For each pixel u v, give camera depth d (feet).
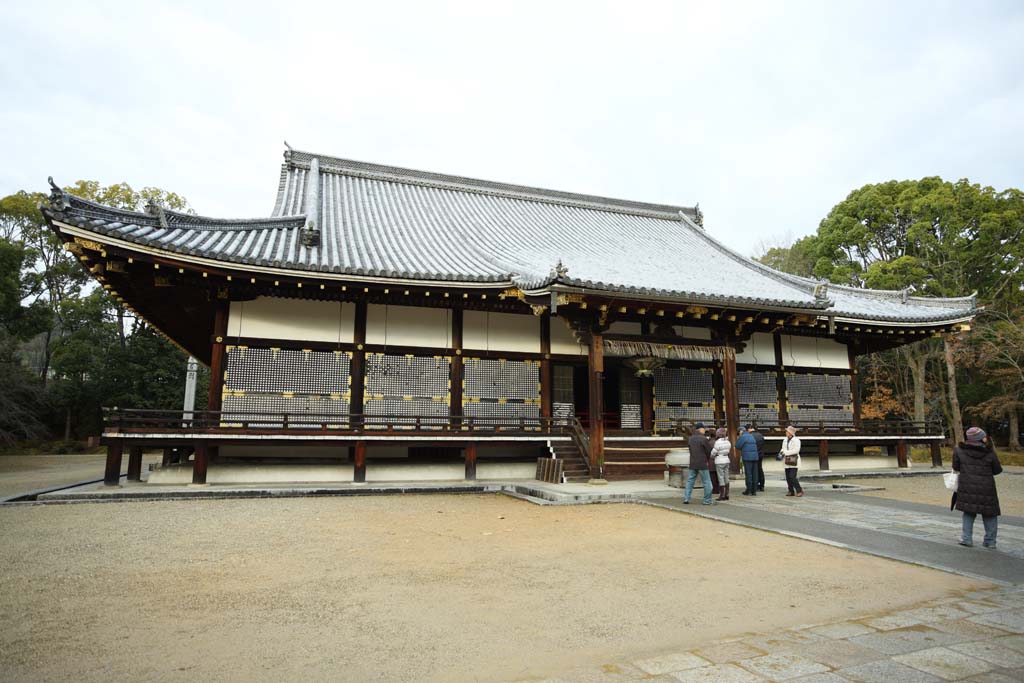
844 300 75.92
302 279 47.85
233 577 22.41
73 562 24.30
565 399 58.39
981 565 24.32
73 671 14.08
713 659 14.94
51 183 40.86
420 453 55.62
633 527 32.81
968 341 108.99
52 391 133.69
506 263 57.57
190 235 49.37
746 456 46.21
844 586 21.57
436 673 14.20
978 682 13.47
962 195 112.98
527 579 22.52
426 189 88.89
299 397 50.70
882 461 73.26
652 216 99.86
